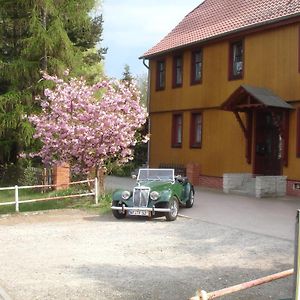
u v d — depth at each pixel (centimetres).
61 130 1698
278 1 2227
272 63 2102
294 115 2005
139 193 1402
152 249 1021
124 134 1709
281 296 714
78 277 812
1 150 2556
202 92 2503
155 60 2880
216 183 2395
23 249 1023
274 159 2147
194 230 1241
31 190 2147
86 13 2422
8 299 696
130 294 723
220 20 2553
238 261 926
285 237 1148
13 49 2542
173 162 2709
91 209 1605
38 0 2291
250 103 2014
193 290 745
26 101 2334
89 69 3000
